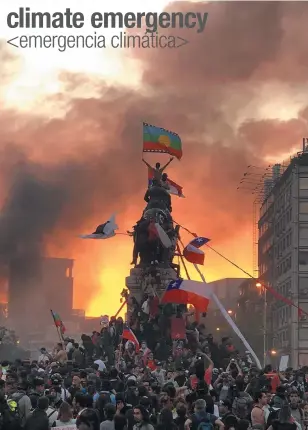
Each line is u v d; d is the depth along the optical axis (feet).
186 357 281.13
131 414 127.34
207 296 196.13
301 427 150.30
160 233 330.95
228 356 286.05
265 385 175.01
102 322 323.37
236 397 156.25
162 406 128.26
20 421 119.14
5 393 138.92
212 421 123.03
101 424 122.52
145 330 327.67
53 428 113.19
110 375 177.99
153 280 337.93
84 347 305.12
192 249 262.06
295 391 152.66
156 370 217.36
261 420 136.67
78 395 125.18
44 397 116.57
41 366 230.68
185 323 319.27
